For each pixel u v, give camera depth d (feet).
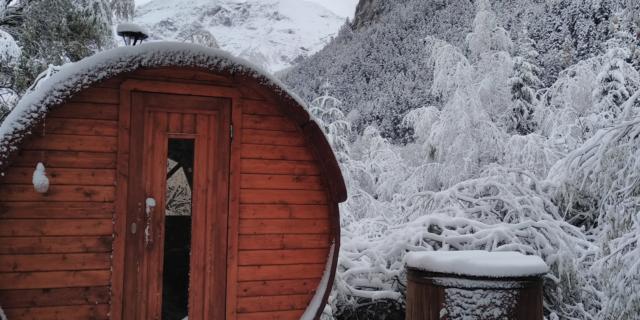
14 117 10.09
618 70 27.81
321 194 12.50
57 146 10.66
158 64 10.87
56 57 31.60
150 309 11.13
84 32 34.27
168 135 11.41
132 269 11.02
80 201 10.76
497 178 19.19
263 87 11.58
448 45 27.73
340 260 16.78
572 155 16.61
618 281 14.28
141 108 11.22
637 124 15.26
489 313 11.89
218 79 11.73
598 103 27.89
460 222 17.38
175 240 11.69
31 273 10.40
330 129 24.48
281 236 12.12
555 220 18.40
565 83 28.78
